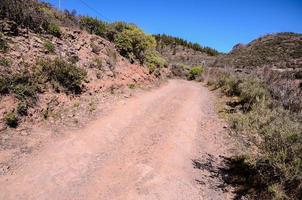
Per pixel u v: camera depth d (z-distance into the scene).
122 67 14.59
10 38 9.25
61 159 5.96
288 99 10.12
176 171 6.00
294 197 4.69
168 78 23.73
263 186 5.25
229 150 7.27
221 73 23.12
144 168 5.98
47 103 8.04
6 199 4.50
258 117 7.56
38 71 8.64
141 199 4.92
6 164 5.42
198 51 79.31
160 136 7.89
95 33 16.31
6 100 7.02
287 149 5.12
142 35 17.98
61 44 11.41
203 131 8.73
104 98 10.45
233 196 5.21
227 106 11.95
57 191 4.90
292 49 47.84
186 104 12.10
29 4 12.09
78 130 7.57
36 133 6.82
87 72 10.92
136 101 11.43
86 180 5.34
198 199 5.07
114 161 6.20
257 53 50.06
